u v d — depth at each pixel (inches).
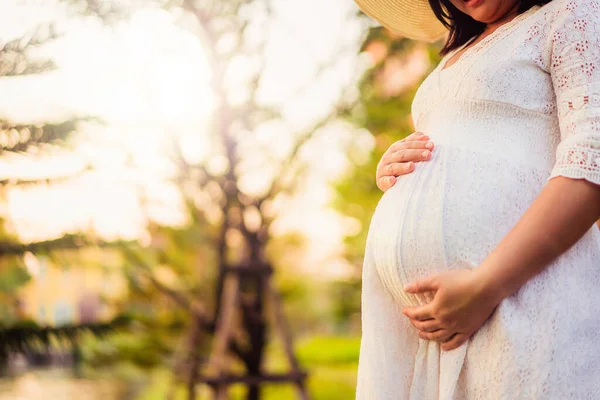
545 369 46.3
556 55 49.9
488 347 47.5
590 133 46.3
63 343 99.7
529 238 46.1
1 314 140.3
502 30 53.6
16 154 89.0
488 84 52.1
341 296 574.9
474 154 52.0
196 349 168.6
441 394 49.1
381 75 172.1
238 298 155.6
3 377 345.7
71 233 98.0
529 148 51.1
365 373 55.1
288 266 310.3
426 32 74.0
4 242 98.0
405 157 55.9
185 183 168.6
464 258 49.9
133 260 166.7
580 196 45.6
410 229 52.4
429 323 49.3
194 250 192.7
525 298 47.4
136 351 177.8
